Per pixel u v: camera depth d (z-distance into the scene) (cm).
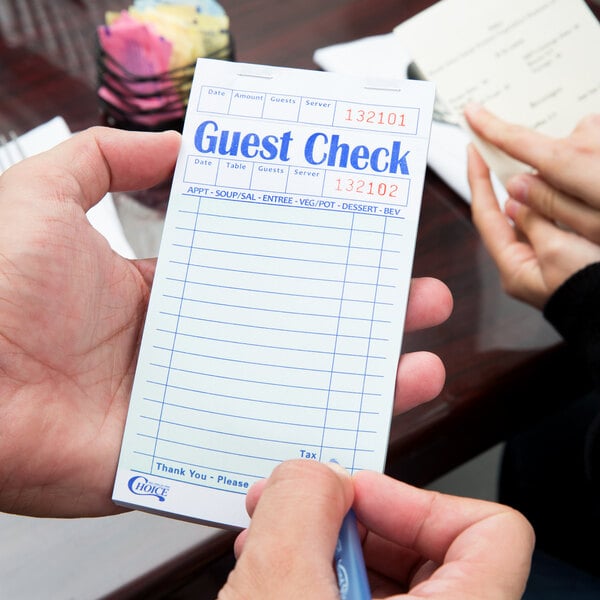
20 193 54
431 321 58
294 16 83
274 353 50
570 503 83
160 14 74
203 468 50
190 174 53
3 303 52
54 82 79
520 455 88
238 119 53
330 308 50
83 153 56
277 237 52
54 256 53
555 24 74
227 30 75
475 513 48
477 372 67
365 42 81
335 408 49
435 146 75
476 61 74
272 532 43
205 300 51
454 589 44
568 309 65
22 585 58
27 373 53
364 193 51
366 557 57
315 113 53
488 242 70
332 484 45
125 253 69
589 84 72
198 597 66
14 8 82
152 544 60
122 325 57
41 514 57
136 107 74
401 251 50
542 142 66
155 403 51
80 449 54
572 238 66
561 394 73
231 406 50
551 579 77
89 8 83
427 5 83
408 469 68
